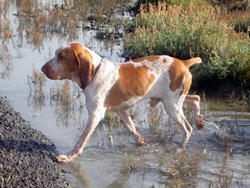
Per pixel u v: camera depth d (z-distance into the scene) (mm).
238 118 5176
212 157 4516
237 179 4207
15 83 5820
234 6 9828
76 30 8539
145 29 7109
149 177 4230
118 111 4469
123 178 4211
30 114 5145
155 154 4547
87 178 4191
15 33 7984
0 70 6164
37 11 9453
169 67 4430
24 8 9812
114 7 10781
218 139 4777
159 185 4141
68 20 8805
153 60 4441
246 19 8023
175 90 4438
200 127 4629
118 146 4656
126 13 10266
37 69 6199
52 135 4777
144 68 4391
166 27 6738
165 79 4430
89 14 9875
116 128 4980
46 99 5488
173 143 4734
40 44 7324
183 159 4379
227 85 5855
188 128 4570
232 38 6434
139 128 4988
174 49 6297
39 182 4012
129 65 4395
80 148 4371
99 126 5008
